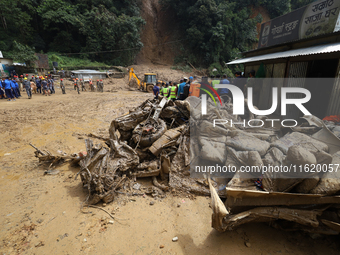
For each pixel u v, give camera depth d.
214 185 3.36
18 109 12.06
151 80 25.06
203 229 3.12
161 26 52.91
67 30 39.62
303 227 2.68
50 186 4.34
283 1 46.59
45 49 40.91
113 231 3.11
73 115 10.85
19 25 36.12
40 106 13.20
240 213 2.67
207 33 42.59
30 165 5.28
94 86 26.31
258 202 2.67
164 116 5.82
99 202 3.81
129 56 42.00
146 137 4.84
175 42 47.88
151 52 49.22
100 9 40.50
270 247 2.76
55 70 30.95
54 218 3.39
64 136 7.62
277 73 8.57
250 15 47.34
